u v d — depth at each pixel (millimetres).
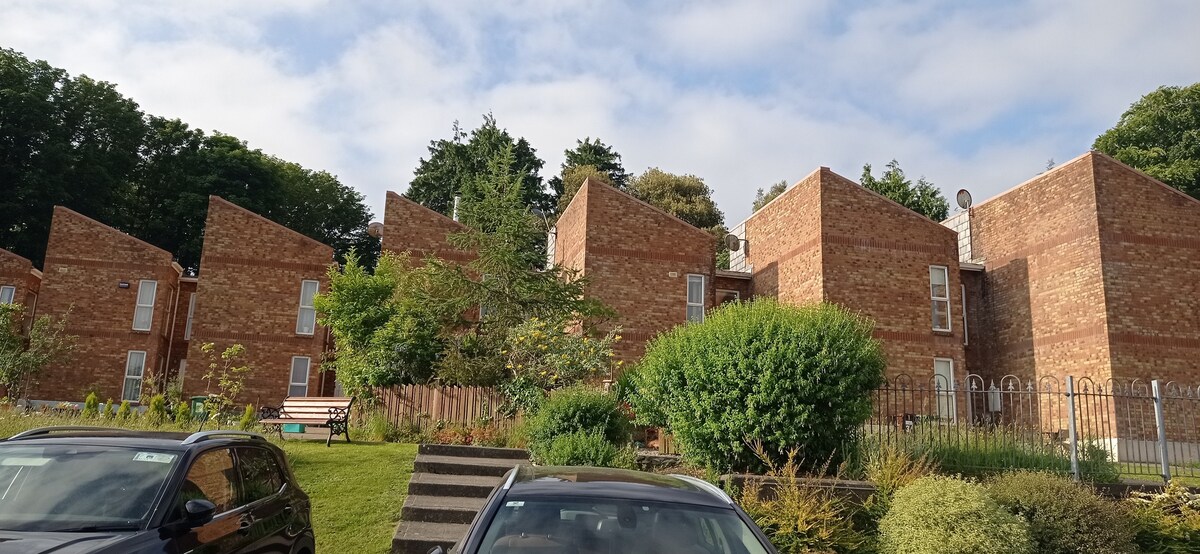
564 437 11266
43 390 27344
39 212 39688
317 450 13680
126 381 27922
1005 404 24719
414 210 26703
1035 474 9891
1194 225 22781
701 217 53031
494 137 50656
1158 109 39625
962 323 24062
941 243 24406
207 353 26828
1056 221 23812
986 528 8039
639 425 13273
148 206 45531
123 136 43938
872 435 10938
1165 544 9859
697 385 10562
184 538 4992
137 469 5434
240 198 43938
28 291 29656
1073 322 22797
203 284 27234
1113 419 21000
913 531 8234
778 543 8727
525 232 20812
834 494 9602
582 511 4527
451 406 16875
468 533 4387
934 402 23219
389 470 11883
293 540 6438
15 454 5555
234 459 6180
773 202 26844
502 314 19500
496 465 11336
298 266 27969
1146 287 22078
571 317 20797
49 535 4695
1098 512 9148
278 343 27328
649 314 24078
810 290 23812
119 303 28453
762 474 10305
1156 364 21625
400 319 19891
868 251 23703
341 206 52438
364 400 17781
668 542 4363
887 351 23172
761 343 10445
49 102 41344
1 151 40250
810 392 10172
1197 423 21266
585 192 24562
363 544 8766
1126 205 22578
